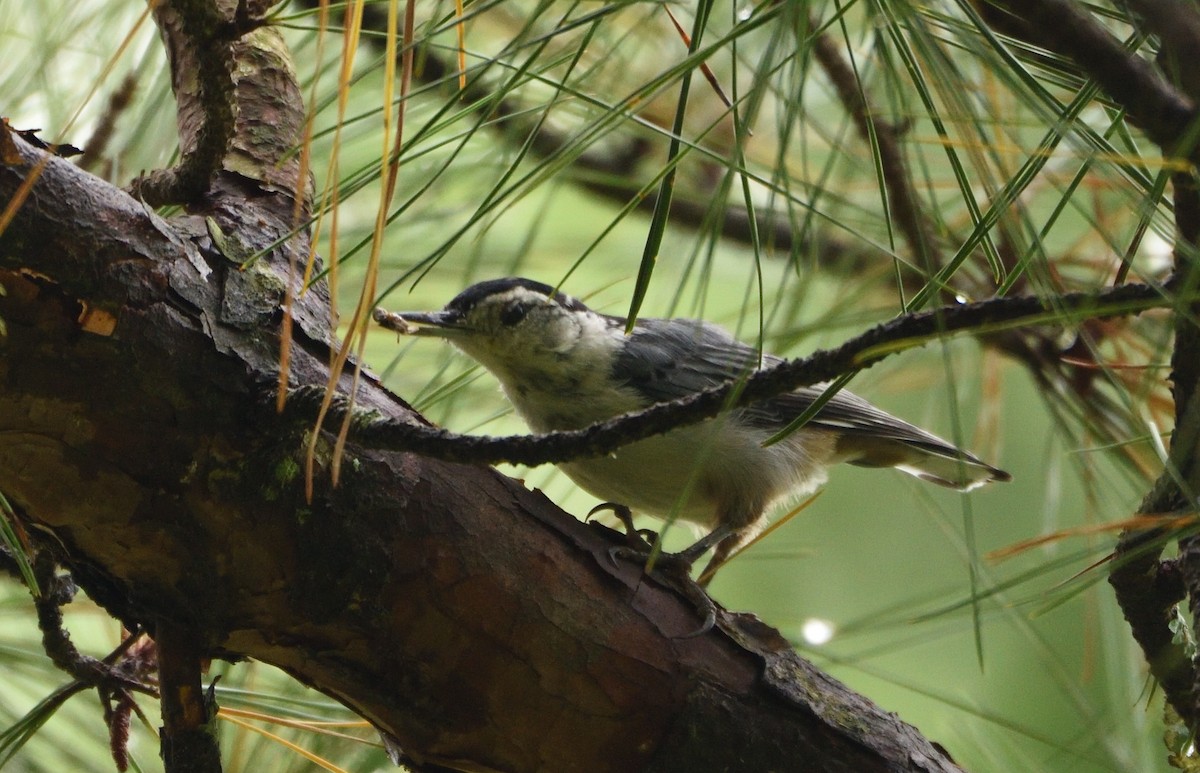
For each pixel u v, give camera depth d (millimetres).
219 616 4035
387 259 5805
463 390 6070
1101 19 3877
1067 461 6246
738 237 6984
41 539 3979
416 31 3865
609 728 4324
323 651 4152
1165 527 3723
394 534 4043
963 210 6000
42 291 3602
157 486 3812
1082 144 3326
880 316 5234
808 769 4355
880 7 3355
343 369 4203
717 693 4379
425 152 3463
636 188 6707
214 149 4340
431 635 4141
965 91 3605
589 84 5211
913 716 7293
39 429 3678
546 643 4234
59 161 3676
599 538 4477
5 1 5535
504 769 4379
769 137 6539
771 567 8250
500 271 6629
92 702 5027
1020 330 6043
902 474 7770
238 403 3859
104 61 5633
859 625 4617
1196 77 2795
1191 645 4312
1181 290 2977
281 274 4227
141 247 3762
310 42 6008
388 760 4996
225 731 5230
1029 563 7613
